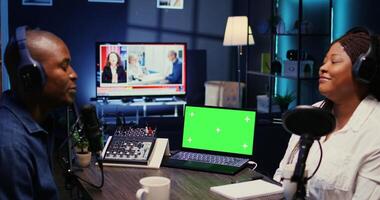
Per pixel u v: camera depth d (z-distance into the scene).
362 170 1.70
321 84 1.78
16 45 1.26
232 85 5.96
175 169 1.97
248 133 2.11
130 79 5.91
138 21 6.31
